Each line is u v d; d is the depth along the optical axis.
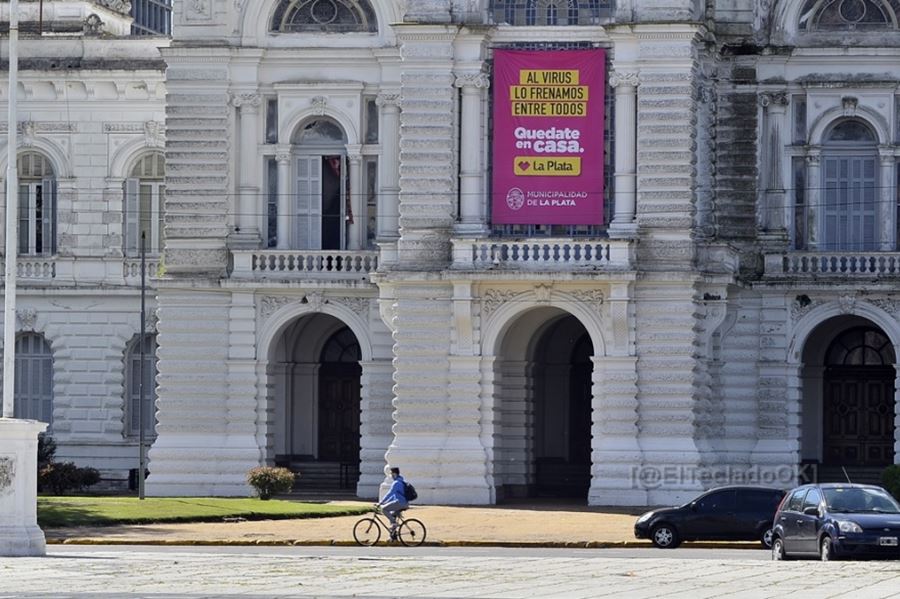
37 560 86.38
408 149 127.62
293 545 100.81
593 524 112.94
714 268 127.00
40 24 148.62
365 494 130.88
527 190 127.00
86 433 144.00
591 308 125.50
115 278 144.00
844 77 131.50
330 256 131.75
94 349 144.25
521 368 131.38
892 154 131.25
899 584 76.56
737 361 131.25
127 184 144.50
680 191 125.81
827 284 129.75
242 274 132.00
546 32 127.06
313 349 138.62
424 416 127.00
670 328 125.31
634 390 125.31
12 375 92.25
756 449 130.88
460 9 127.56
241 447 131.75
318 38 132.12
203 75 132.38
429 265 127.06
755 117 131.75
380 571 82.00
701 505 103.31
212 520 111.88
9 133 95.62
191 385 132.25
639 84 126.31
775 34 131.62
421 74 127.56
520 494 131.50
